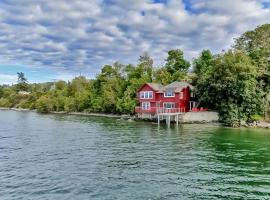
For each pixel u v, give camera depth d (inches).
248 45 3791.8
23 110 6461.6
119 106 3905.0
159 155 1397.6
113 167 1171.3
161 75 4143.7
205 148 1574.8
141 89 3462.1
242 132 2239.2
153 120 3166.8
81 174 1067.3
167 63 4448.8
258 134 2119.8
